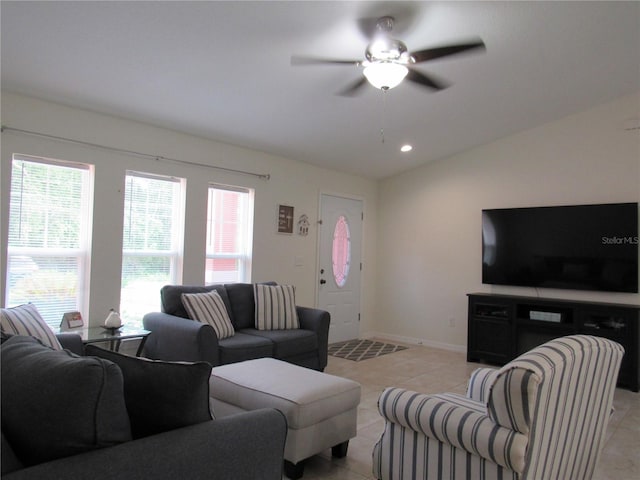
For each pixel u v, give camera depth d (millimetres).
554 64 3604
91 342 3139
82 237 3607
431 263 5879
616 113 4555
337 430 2449
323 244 5719
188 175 4270
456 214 5672
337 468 2436
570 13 2920
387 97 3896
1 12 2412
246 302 4234
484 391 2303
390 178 6383
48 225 3422
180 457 1213
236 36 2801
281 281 5168
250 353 3516
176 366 1326
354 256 6164
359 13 2662
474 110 4398
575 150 4797
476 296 4984
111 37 2707
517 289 5125
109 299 3695
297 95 3684
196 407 1325
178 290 3783
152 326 3621
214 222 4598
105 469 1071
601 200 4625
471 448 1712
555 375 1553
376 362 4852
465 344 5504
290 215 5281
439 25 2896
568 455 1870
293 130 4438
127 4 2436
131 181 3914
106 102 3504
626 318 4121
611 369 1967
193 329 3240
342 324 5988
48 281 3428
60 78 3102
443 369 4594
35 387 1111
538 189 5031
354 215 6172
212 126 4160
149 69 3098
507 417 1592
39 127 3314
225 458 1326
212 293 3883
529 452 1589
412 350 5516
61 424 1077
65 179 3516
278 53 3016
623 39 3277
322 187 5707
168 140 4121
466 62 3477
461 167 5641
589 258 4602
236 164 4711
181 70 3150
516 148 5191
